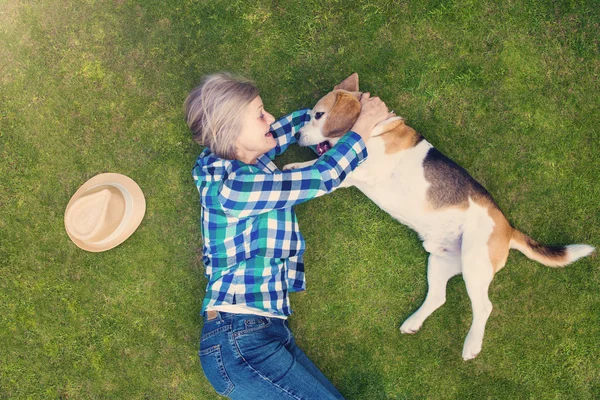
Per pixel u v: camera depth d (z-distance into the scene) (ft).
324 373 10.37
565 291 10.05
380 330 10.32
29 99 10.59
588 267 10.03
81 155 10.59
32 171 10.61
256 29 10.46
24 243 10.61
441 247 9.46
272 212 7.77
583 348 9.98
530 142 10.18
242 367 7.67
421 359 10.22
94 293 10.61
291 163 9.93
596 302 9.98
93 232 9.21
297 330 10.43
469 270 8.82
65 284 10.62
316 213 10.40
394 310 10.30
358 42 10.36
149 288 10.58
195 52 10.52
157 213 10.57
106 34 10.56
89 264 10.59
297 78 10.46
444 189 8.87
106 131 10.58
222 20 10.47
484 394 10.11
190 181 10.49
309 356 10.41
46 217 10.61
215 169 7.36
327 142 8.92
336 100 8.65
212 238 7.67
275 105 10.52
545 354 10.05
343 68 10.40
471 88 10.25
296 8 10.38
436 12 10.21
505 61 10.21
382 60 10.36
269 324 8.02
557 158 10.14
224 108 7.00
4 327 10.60
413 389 10.22
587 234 10.07
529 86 10.19
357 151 7.63
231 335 7.72
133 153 10.58
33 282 10.60
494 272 8.93
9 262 10.60
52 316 10.61
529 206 10.17
